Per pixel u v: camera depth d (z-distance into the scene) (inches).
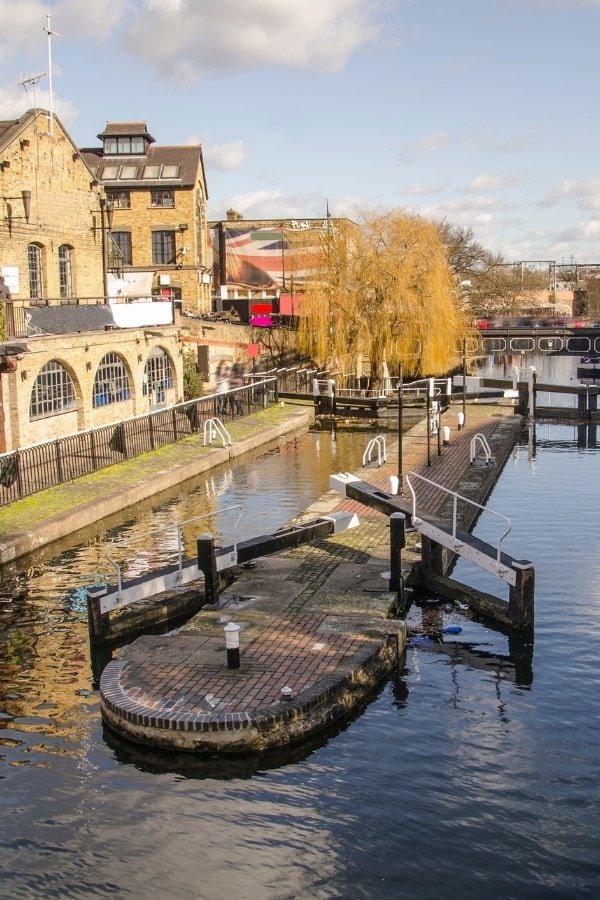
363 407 1465.3
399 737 398.3
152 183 1865.2
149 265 1898.4
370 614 506.3
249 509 842.2
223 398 1365.7
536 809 341.4
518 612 521.3
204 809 344.2
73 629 534.9
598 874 303.7
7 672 473.4
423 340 1582.2
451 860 311.9
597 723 411.8
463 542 549.0
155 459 1018.7
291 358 1843.0
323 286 1619.1
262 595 542.3
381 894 294.8
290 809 343.3
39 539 697.0
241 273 2331.4
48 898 295.3
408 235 1600.6
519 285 3622.0
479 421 1380.4
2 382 920.9
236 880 302.8
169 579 532.7
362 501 629.0
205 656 449.4
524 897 292.8
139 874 306.7
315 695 398.3
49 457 872.9
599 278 4845.0
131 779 365.4
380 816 338.0
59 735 402.3
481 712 422.9
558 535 737.6
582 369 2363.4
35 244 1250.0
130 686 416.2
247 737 376.2
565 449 1218.0
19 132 1171.9
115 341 1157.7
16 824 334.3
